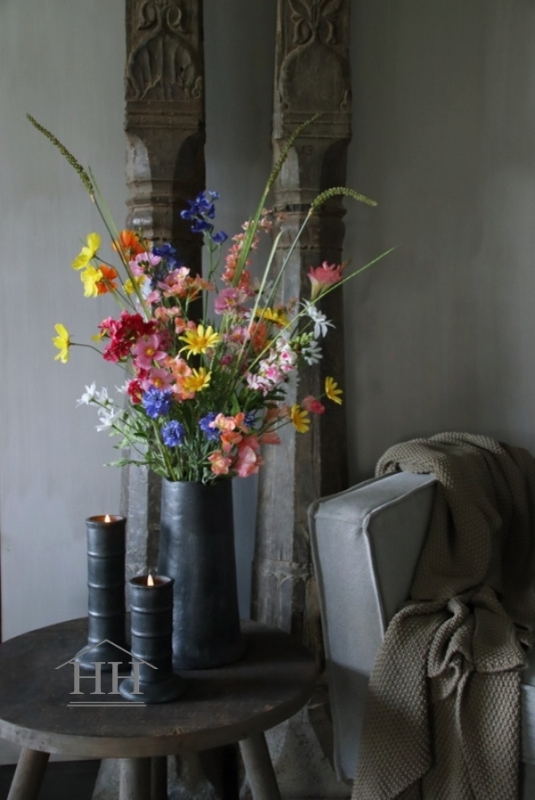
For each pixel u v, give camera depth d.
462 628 1.54
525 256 2.21
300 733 1.86
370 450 2.20
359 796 1.49
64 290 2.03
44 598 2.10
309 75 1.89
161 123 1.84
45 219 2.01
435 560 1.70
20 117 1.98
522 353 2.23
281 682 1.47
